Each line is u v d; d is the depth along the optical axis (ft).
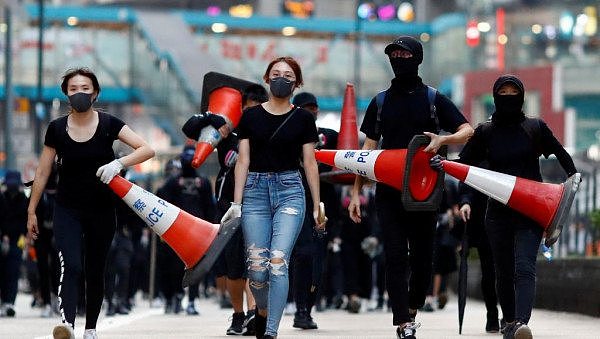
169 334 52.95
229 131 41.96
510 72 242.17
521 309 40.65
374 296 87.71
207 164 134.82
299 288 54.90
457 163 40.63
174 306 73.82
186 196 66.54
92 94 39.29
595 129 265.75
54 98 242.78
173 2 401.90
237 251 50.96
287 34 269.23
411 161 39.47
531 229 41.29
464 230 48.14
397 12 362.33
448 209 76.69
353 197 42.60
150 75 236.22
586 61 296.30
